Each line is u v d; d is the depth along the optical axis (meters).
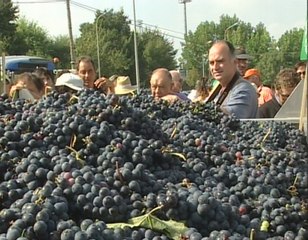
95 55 60.88
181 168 2.97
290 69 7.04
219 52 5.05
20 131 2.79
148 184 2.55
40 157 2.52
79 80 6.55
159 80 5.94
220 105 5.02
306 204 2.76
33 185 2.35
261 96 7.16
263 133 4.05
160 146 2.91
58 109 3.23
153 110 4.10
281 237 2.58
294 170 3.16
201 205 2.40
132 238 2.25
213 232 2.33
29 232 2.01
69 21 37.62
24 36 63.06
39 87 6.07
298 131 4.34
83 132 2.81
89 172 2.44
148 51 66.44
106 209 2.31
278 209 2.65
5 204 2.27
